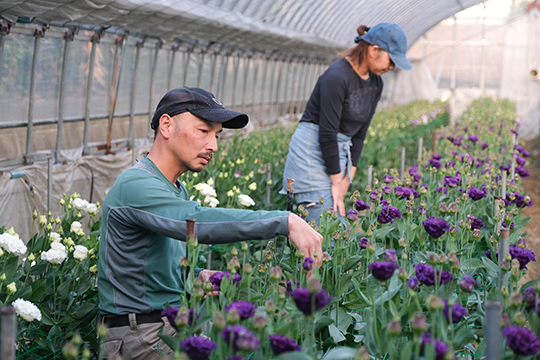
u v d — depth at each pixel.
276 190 4.77
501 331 1.45
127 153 5.85
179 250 2.17
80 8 4.10
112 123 6.05
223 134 7.37
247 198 2.92
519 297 1.49
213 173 4.52
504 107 14.06
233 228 1.81
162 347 2.04
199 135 2.01
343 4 8.26
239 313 1.39
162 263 2.04
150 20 5.08
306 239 1.82
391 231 2.66
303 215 2.50
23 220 4.38
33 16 4.14
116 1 4.19
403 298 1.85
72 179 4.98
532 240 6.26
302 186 3.69
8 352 1.16
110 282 2.01
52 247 2.29
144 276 2.02
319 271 2.16
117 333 2.03
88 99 5.36
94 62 5.45
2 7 3.71
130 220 1.93
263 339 1.49
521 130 16.36
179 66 7.38
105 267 2.02
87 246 2.64
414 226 2.53
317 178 3.67
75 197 3.04
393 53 3.35
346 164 3.76
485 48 17.55
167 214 1.87
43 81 4.89
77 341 1.27
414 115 11.48
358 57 3.47
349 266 2.14
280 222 1.82
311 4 7.46
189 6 5.11
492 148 5.95
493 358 1.26
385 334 1.59
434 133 6.95
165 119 2.01
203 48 7.57
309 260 1.78
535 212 7.80
